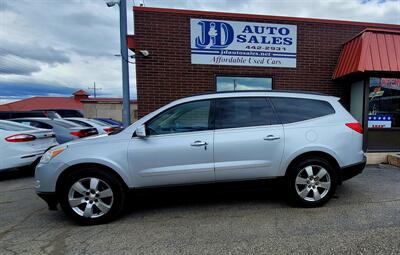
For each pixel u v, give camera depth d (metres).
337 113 4.34
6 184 6.12
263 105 4.21
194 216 3.96
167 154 3.87
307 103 4.34
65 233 3.51
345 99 8.45
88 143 3.86
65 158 3.73
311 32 8.25
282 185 4.16
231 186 4.06
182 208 4.29
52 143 7.40
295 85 8.27
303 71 8.28
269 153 4.04
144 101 7.76
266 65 8.11
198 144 3.90
